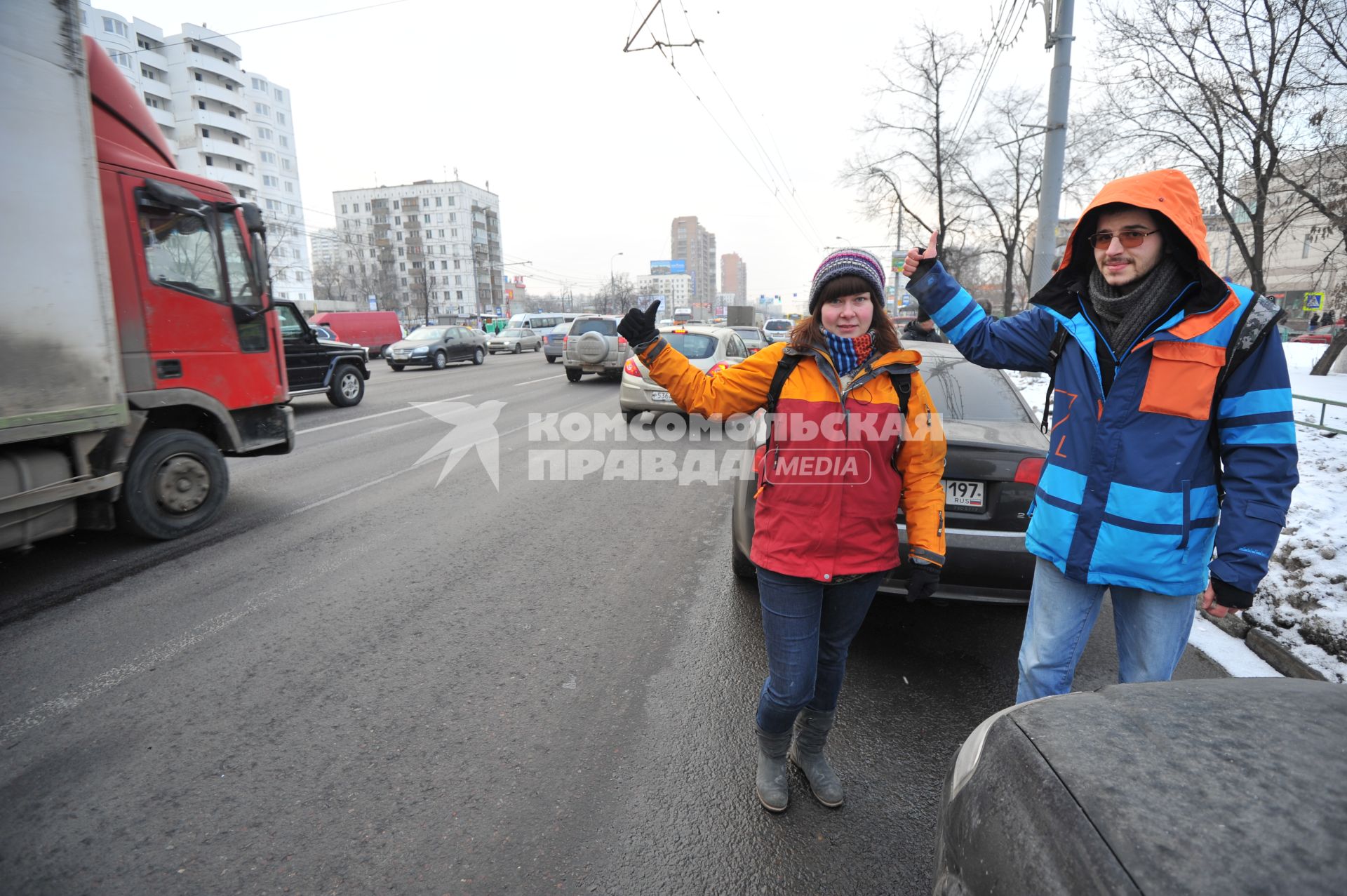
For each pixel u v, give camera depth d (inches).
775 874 75.7
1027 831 44.6
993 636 135.0
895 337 75.5
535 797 88.0
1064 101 346.9
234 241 203.5
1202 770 43.8
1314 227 434.0
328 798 87.0
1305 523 156.6
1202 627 134.3
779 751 84.8
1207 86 410.6
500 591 154.5
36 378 141.7
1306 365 606.9
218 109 2950.3
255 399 209.8
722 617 141.8
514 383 647.8
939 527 76.4
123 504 178.5
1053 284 78.7
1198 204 67.0
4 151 135.0
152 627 135.4
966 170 932.6
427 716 105.8
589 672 119.5
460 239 3998.5
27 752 95.5
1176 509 68.2
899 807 87.0
